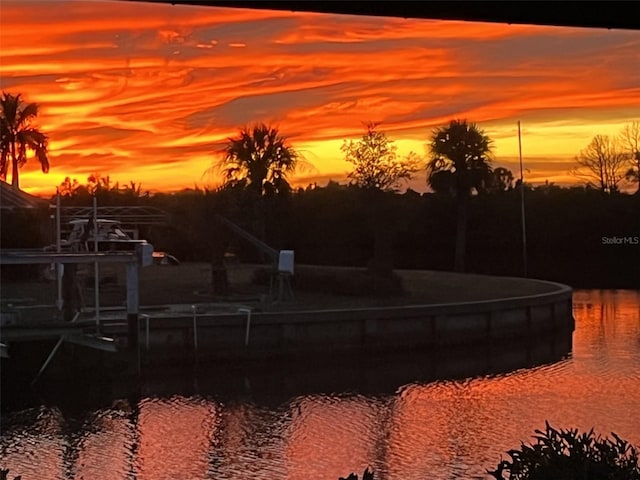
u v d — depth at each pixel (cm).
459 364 2884
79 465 1684
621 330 3459
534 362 2850
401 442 1808
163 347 2645
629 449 532
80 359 2459
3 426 1998
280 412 2130
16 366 2470
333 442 1827
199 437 1891
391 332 2995
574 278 5572
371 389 2433
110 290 3597
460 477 1536
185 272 4581
